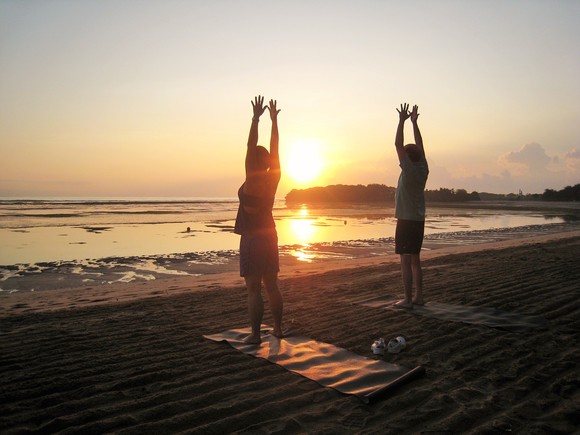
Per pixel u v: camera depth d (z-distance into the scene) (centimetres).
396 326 526
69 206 6956
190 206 7875
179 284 976
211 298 744
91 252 1577
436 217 4256
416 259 623
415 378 373
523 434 287
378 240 2017
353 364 407
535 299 642
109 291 895
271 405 327
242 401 333
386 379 371
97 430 290
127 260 1370
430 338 479
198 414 312
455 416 309
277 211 5644
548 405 326
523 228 2830
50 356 434
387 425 298
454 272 930
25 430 289
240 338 487
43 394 346
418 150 616
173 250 1658
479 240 2025
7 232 2328
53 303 776
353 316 583
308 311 623
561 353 430
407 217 610
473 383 366
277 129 494
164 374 384
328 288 812
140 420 304
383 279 905
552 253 1266
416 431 292
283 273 1108
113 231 2469
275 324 494
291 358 422
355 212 5350
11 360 422
